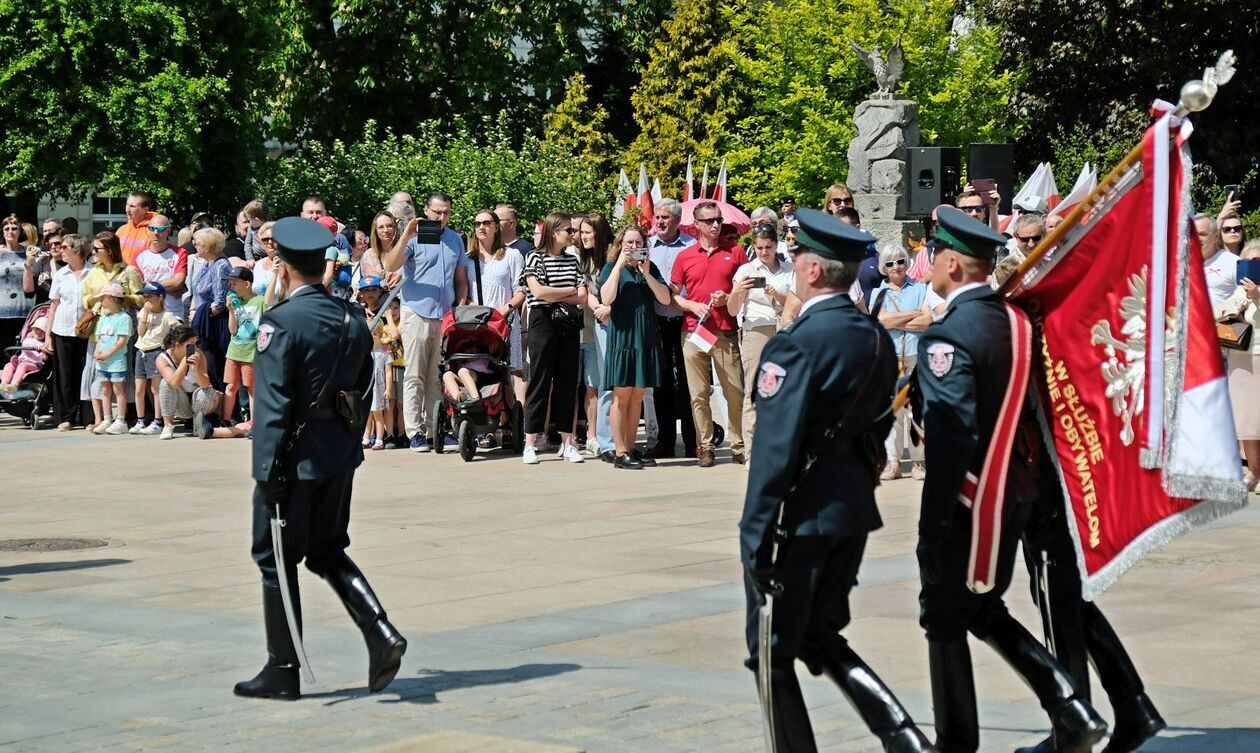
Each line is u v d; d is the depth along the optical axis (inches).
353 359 258.8
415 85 1413.6
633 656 287.1
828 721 248.4
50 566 376.8
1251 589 342.3
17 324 743.1
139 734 237.3
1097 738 210.4
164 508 467.8
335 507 259.9
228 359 648.4
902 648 289.7
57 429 688.4
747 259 560.1
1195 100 203.6
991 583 211.9
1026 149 1288.1
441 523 436.5
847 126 1234.0
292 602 257.0
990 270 217.5
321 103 1392.7
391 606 331.0
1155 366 205.3
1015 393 211.6
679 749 229.6
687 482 515.5
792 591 204.2
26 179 904.3
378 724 243.1
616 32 1504.7
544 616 320.8
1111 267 216.5
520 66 1440.7
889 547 396.8
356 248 660.1
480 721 244.5
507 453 591.2
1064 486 221.5
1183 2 1184.8
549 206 927.7
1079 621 227.9
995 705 255.4
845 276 206.2
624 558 384.2
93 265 701.9
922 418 217.3
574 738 235.0
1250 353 485.1
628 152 1417.3
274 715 248.5
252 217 660.7
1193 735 234.4
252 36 987.3
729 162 1309.1
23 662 282.2
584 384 592.1
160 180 919.7
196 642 298.4
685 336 551.8
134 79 910.4
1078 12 1218.6
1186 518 210.5
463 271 595.2
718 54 1386.6
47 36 884.0
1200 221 483.5
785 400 199.0
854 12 1240.8
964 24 1312.7
